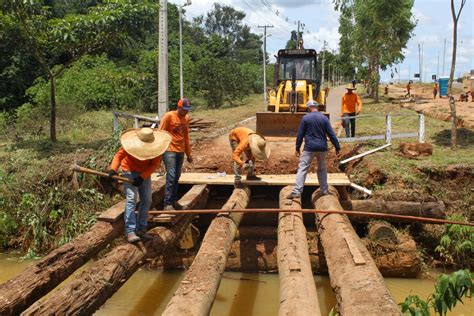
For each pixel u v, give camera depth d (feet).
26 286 16.43
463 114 61.31
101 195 31.60
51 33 41.01
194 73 104.58
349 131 45.50
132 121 54.29
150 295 24.21
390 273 26.48
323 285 25.67
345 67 215.31
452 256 27.40
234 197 26.17
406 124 55.36
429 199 29.04
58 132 50.85
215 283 16.79
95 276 17.08
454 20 39.34
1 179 31.86
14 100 77.97
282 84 49.96
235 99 114.83
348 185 29.30
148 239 20.66
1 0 37.60
